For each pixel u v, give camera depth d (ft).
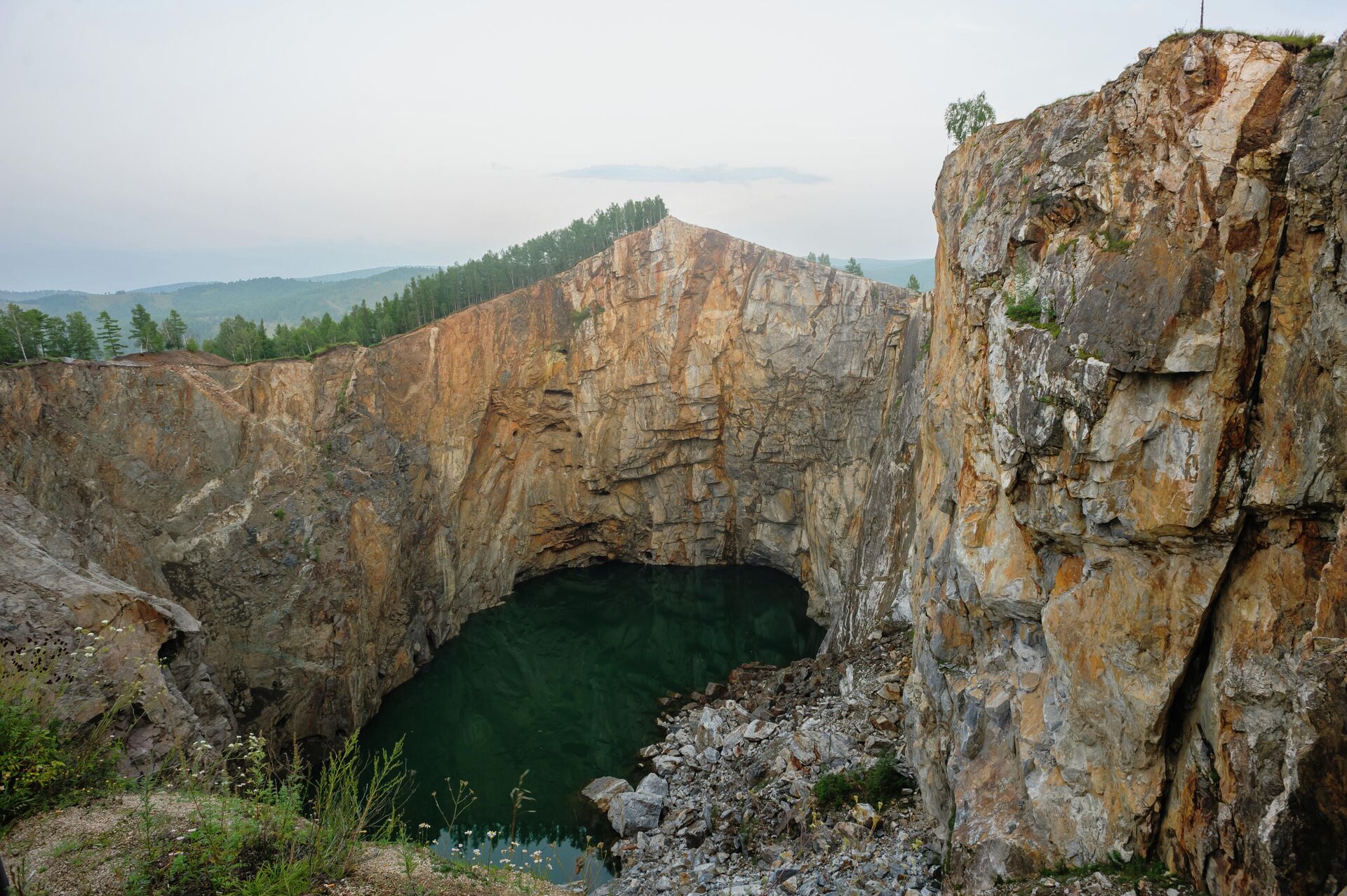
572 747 158.81
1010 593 72.49
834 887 77.20
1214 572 53.11
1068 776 63.31
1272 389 49.70
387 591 184.44
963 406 88.63
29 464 128.26
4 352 148.25
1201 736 54.49
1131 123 61.72
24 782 48.75
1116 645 58.95
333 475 179.83
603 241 302.25
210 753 71.56
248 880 42.57
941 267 118.62
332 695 160.25
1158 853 58.18
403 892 45.88
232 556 155.02
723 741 140.15
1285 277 49.14
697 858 99.50
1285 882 41.57
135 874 41.96
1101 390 56.85
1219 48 54.70
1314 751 39.68
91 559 121.80
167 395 154.10
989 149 94.07
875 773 99.96
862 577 172.76
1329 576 41.04
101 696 69.05
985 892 64.80
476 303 277.64
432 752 158.40
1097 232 62.64
